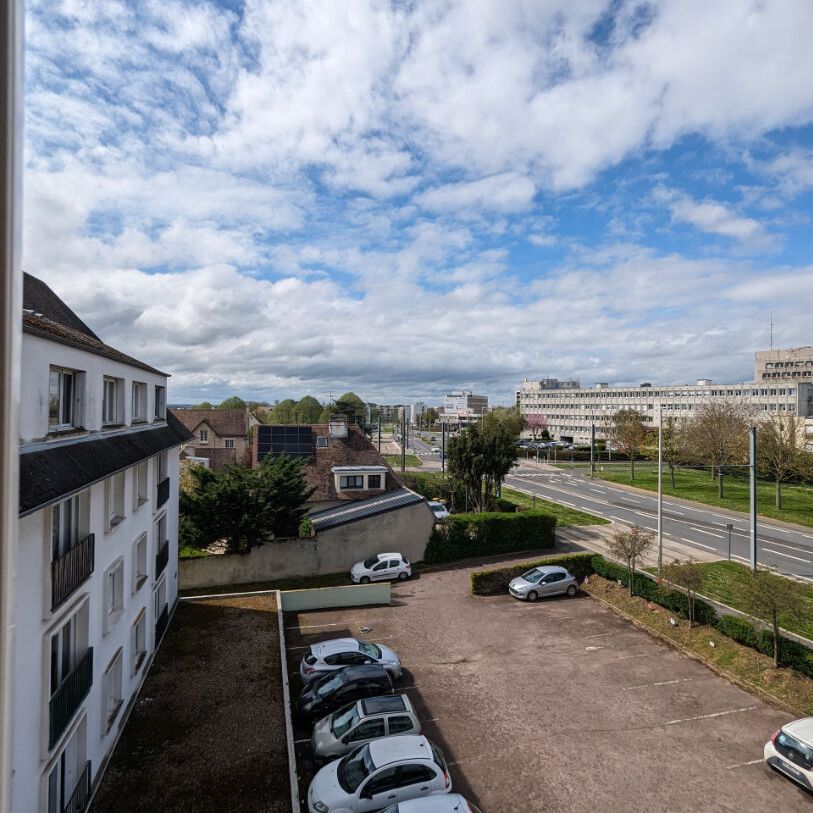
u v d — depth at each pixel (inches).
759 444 1800.0
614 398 5036.9
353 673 618.5
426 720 593.0
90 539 429.4
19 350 79.0
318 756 511.2
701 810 462.3
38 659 346.6
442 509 1494.8
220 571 1040.8
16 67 78.5
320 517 1240.2
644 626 841.5
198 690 598.5
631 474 2500.0
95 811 424.2
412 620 877.2
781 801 472.1
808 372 5064.0
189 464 1416.1
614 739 557.6
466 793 483.2
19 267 78.6
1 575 77.9
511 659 735.1
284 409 4350.4
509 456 1409.9
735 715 598.5
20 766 322.0
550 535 1278.3
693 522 1562.5
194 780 457.7
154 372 675.4
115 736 508.1
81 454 417.1
